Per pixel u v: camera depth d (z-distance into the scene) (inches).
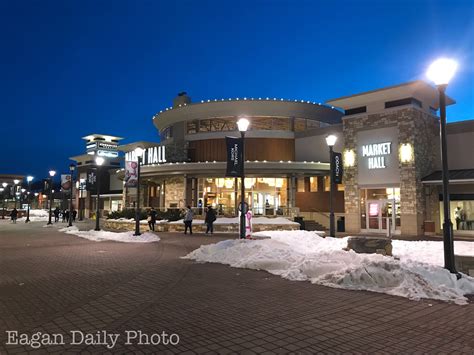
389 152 1132.5
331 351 207.2
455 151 1124.5
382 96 1150.3
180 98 1844.2
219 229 1072.2
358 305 301.1
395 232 1106.7
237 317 270.1
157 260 547.8
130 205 1800.0
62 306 299.3
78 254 616.1
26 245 762.8
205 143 1542.8
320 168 1362.0
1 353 203.9
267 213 1385.3
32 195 4379.9
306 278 403.5
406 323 255.8
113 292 347.3
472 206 1063.6
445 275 351.3
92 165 2674.7
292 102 1525.6
